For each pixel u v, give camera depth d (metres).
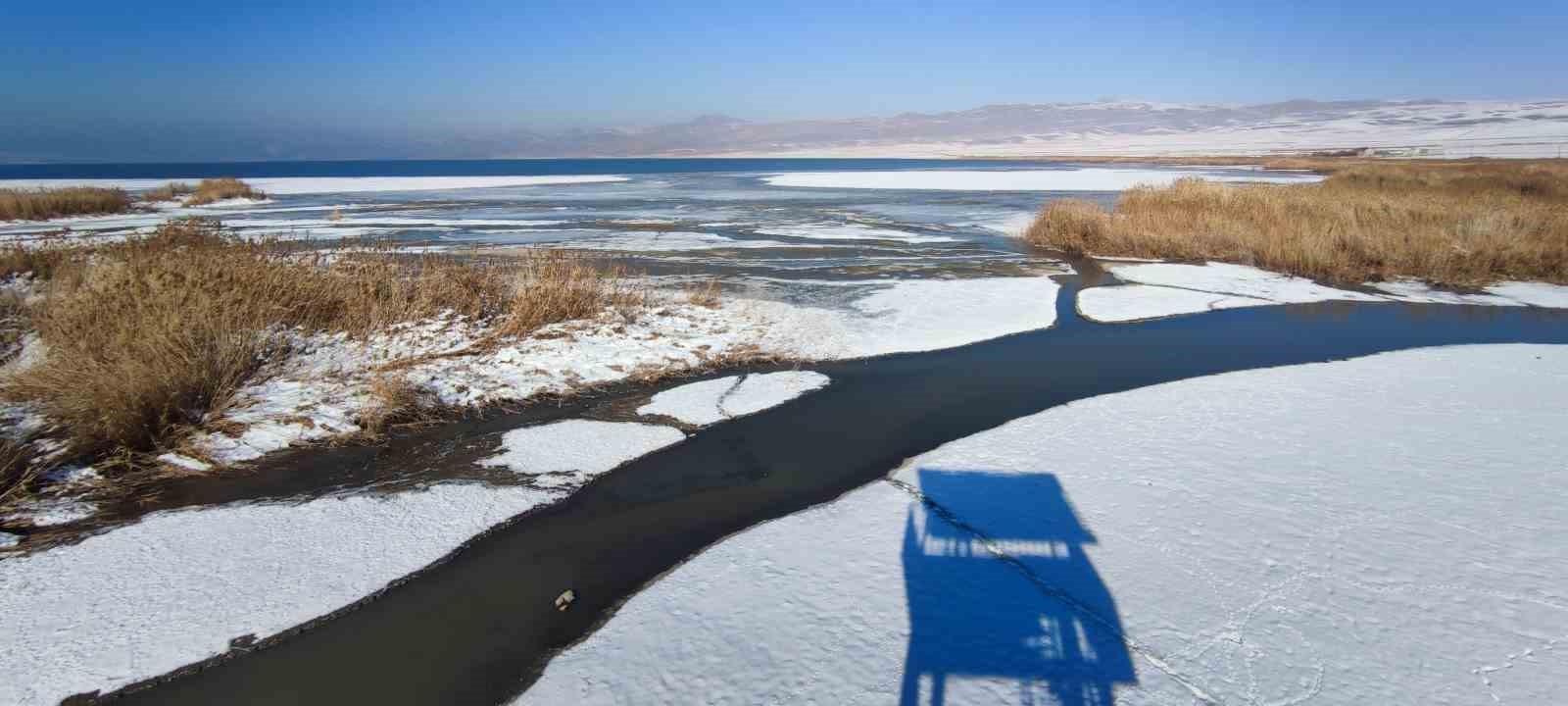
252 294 8.23
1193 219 17.58
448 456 5.69
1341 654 3.29
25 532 4.47
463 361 7.70
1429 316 10.81
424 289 9.52
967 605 3.72
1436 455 5.49
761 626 3.60
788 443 5.95
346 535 4.48
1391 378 7.53
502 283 10.22
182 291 7.63
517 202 34.62
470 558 4.29
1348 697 3.03
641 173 93.94
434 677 3.30
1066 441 5.84
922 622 3.60
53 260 11.48
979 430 6.21
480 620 3.72
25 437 5.45
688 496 5.07
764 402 6.86
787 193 40.72
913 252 17.11
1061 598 3.76
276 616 3.71
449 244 18.00
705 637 3.52
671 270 14.38
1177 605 3.68
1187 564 4.05
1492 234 14.54
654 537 4.53
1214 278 13.59
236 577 4.03
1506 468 5.24
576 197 38.44
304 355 7.70
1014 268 14.80
